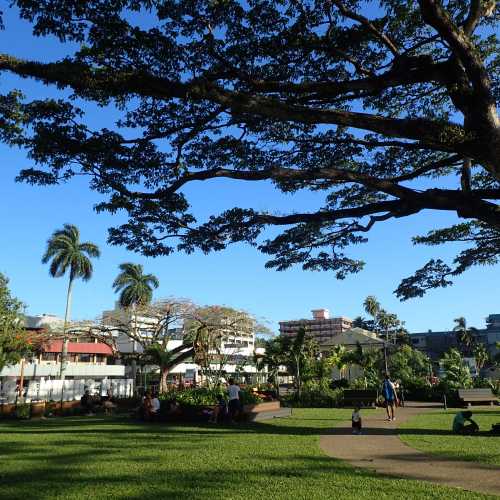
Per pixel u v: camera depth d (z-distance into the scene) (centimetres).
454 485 666
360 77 1065
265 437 1219
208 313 3158
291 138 1221
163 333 3644
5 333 2792
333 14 977
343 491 636
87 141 985
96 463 866
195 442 1132
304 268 1435
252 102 875
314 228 1330
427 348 10488
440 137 857
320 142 1223
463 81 884
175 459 898
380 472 762
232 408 1647
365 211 1040
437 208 957
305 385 3155
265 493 632
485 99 842
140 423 1667
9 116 923
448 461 845
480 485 663
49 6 820
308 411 2234
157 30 873
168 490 653
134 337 3512
